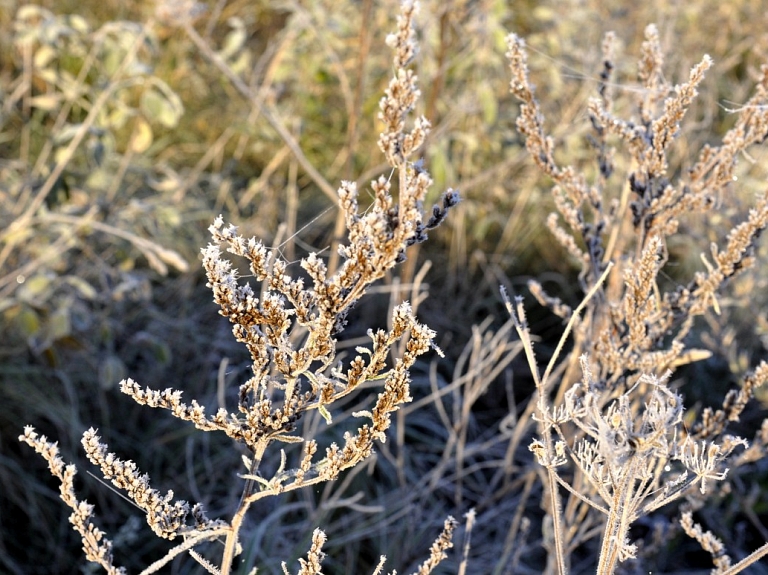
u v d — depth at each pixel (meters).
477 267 3.73
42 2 3.94
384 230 0.81
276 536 2.28
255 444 0.92
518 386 3.22
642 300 1.25
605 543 0.97
